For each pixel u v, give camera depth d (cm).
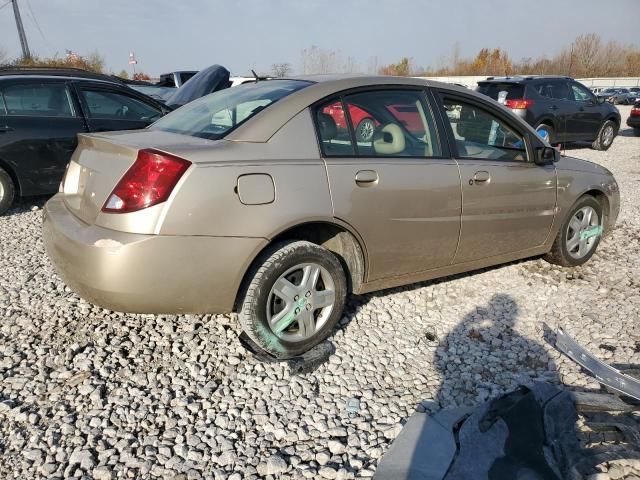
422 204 331
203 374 289
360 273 321
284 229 278
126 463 228
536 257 477
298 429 250
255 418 258
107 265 250
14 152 577
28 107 592
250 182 268
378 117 327
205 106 347
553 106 1130
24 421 250
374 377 293
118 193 257
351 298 382
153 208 250
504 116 388
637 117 1536
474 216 361
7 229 538
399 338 334
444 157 349
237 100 330
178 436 244
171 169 253
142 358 302
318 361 302
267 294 282
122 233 252
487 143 382
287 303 293
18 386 274
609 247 513
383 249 323
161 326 334
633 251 502
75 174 308
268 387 281
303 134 293
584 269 454
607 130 1260
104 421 252
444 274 369
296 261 289
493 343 333
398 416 262
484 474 220
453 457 231
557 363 310
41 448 234
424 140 344
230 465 229
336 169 296
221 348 313
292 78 348
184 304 269
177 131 317
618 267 460
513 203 384
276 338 291
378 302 379
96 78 687
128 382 282
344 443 243
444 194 340
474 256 378
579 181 434
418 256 343
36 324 335
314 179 287
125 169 261
